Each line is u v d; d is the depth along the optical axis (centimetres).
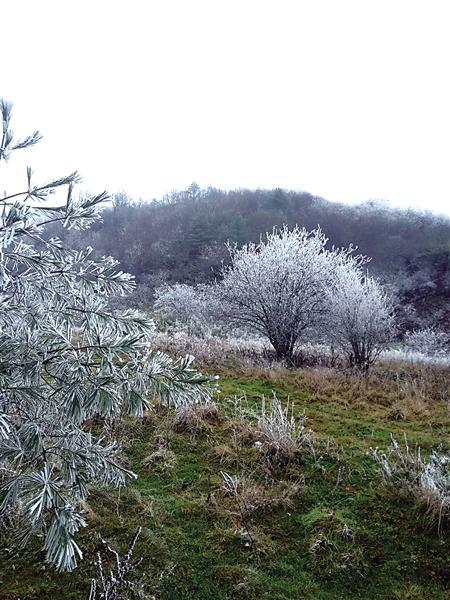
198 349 910
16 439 246
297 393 711
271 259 1041
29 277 261
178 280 2961
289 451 471
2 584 313
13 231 229
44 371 261
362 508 401
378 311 961
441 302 3083
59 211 265
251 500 402
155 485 430
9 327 262
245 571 333
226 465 464
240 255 1116
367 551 353
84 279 277
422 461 478
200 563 340
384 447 517
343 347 1011
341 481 440
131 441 505
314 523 379
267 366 855
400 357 1176
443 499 378
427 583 328
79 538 355
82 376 248
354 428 574
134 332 277
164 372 278
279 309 993
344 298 963
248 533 363
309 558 347
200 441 514
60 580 318
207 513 391
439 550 354
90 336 278
